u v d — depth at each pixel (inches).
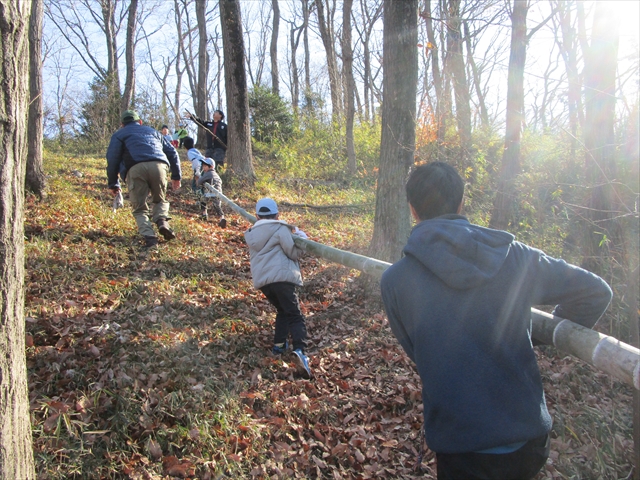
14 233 76.5
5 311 75.3
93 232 269.9
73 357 152.3
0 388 74.7
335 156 681.0
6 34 72.8
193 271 244.4
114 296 199.0
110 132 813.9
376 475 128.4
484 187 357.7
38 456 112.5
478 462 66.1
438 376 68.2
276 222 178.5
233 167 499.5
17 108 75.6
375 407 156.6
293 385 161.5
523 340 69.6
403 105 227.5
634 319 127.0
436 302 69.9
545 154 321.7
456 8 450.0
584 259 212.2
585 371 177.6
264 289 178.1
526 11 261.3
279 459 128.4
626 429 151.6
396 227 232.1
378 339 197.0
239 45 490.9
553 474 131.1
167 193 433.7
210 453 125.6
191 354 164.2
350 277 262.7
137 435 126.1
